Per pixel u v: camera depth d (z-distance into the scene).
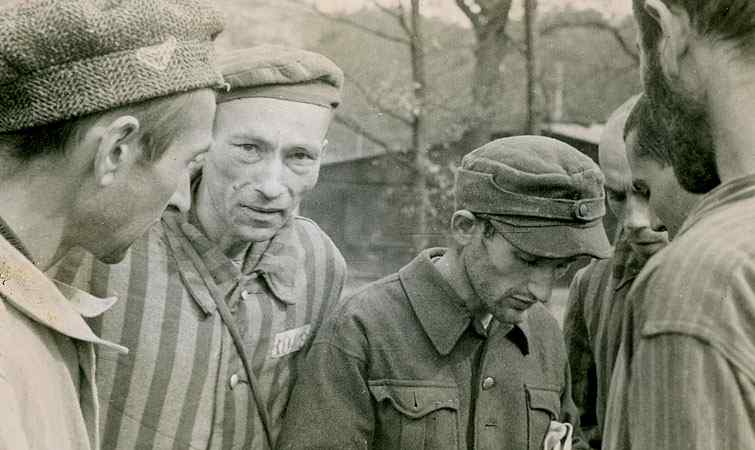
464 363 1.30
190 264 1.20
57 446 0.77
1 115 0.76
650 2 0.77
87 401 0.88
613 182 1.39
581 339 1.57
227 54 1.20
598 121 3.12
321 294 1.33
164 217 1.20
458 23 2.63
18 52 0.74
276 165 1.17
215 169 1.18
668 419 0.68
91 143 0.79
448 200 2.57
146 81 0.78
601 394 1.50
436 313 1.28
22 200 0.79
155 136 0.82
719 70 0.74
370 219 2.73
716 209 0.75
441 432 1.26
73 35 0.75
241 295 1.23
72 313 0.81
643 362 0.71
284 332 1.27
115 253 0.88
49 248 0.82
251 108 1.15
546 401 1.34
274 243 1.27
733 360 0.66
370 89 2.73
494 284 1.23
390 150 2.68
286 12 2.84
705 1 0.73
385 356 1.26
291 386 1.31
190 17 0.83
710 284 0.69
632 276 1.44
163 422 1.17
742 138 0.74
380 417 1.26
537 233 1.19
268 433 1.26
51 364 0.80
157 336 1.16
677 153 0.81
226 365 1.21
